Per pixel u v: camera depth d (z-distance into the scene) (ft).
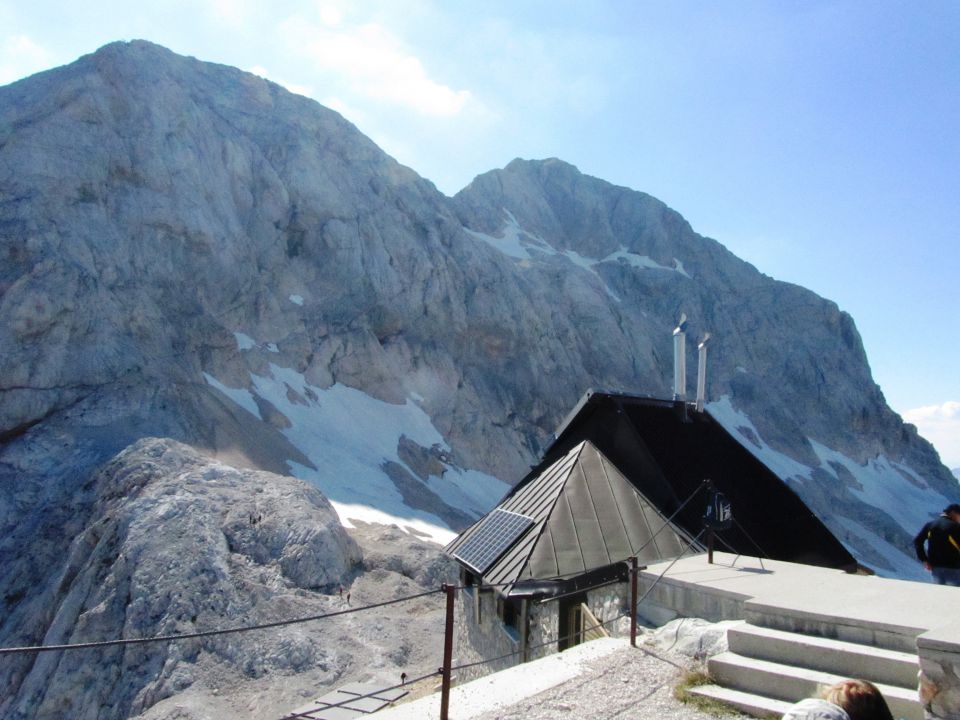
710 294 410.52
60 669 90.38
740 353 386.32
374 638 100.89
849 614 25.82
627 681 26.76
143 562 100.22
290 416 197.88
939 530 36.45
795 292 435.53
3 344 150.41
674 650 29.86
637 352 334.65
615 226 449.06
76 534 117.08
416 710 24.68
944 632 20.97
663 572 37.19
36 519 123.44
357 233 261.24
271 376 208.44
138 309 177.78
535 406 277.64
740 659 26.08
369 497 173.17
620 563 39.14
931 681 20.18
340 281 247.70
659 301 395.55
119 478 122.93
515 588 38.93
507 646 45.68
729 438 67.36
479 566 44.70
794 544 60.44
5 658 97.55
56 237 172.86
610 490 46.73
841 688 17.33
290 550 112.88
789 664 25.34
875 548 289.33
